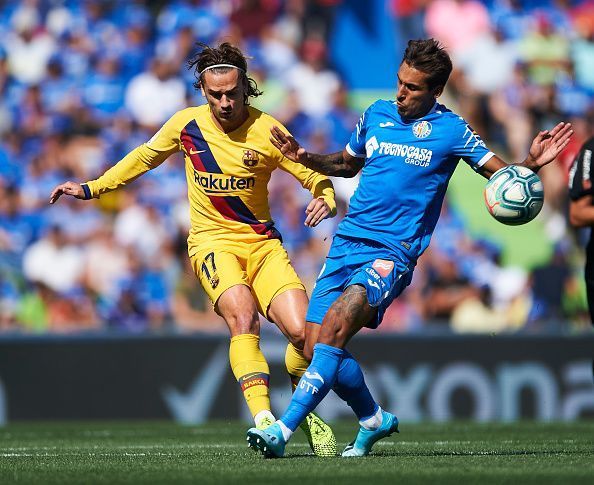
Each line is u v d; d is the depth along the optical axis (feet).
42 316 151.33
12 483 48.26
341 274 61.31
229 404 121.19
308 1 189.57
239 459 59.98
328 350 58.54
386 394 122.31
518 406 124.47
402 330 128.06
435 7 192.44
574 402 125.39
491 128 185.06
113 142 173.78
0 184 165.37
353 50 190.49
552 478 48.32
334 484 46.19
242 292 64.85
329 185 66.28
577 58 192.65
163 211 159.53
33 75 181.37
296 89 179.83
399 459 59.11
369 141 61.82
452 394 123.65
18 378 119.85
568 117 187.52
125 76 179.42
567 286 152.76
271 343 120.67
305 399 58.29
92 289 153.48
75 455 67.72
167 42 182.91
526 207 59.36
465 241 165.17
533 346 125.08
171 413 120.67
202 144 67.46
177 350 121.39
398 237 60.44
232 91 64.85
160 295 152.97
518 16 193.47
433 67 59.52
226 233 67.77
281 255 67.51
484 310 152.25
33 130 174.70
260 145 66.90
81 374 120.67
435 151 60.44
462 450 70.08
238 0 187.73
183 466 55.47
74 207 159.84
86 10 186.39
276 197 161.27
